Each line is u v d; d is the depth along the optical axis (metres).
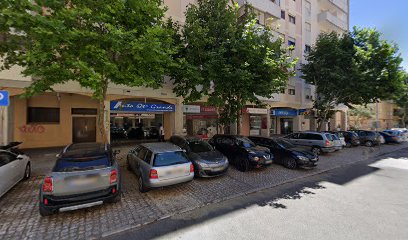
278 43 9.90
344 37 17.41
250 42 8.65
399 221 4.38
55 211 4.19
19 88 9.55
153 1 6.60
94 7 5.77
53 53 5.55
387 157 12.30
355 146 16.41
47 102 12.47
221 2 9.18
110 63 5.52
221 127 12.56
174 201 5.43
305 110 20.88
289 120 23.61
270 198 5.79
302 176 7.95
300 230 4.04
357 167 9.70
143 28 6.61
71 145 5.57
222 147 9.67
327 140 11.80
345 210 4.96
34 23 4.76
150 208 4.99
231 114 10.84
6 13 4.30
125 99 13.32
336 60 16.17
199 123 16.72
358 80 15.12
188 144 8.42
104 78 7.29
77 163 4.55
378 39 16.16
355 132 17.03
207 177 7.35
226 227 4.18
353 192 6.25
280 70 9.52
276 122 24.09
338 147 12.57
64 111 12.88
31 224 4.16
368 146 16.55
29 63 5.69
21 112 11.66
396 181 7.42
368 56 15.41
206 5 9.52
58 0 5.22
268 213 4.82
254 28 9.56
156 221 4.45
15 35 5.47
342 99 17.45
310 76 18.06
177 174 5.80
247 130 20.72
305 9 22.97
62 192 4.19
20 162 6.25
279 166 9.45
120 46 5.73
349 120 37.19
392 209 5.00
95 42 5.79
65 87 10.30
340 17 28.02
